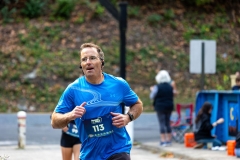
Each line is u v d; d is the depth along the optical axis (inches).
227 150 870.4
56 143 1119.0
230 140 940.6
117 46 1847.9
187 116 1149.1
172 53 1889.8
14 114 1512.1
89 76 419.8
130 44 1866.4
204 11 2071.9
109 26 1895.9
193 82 1839.3
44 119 1496.1
